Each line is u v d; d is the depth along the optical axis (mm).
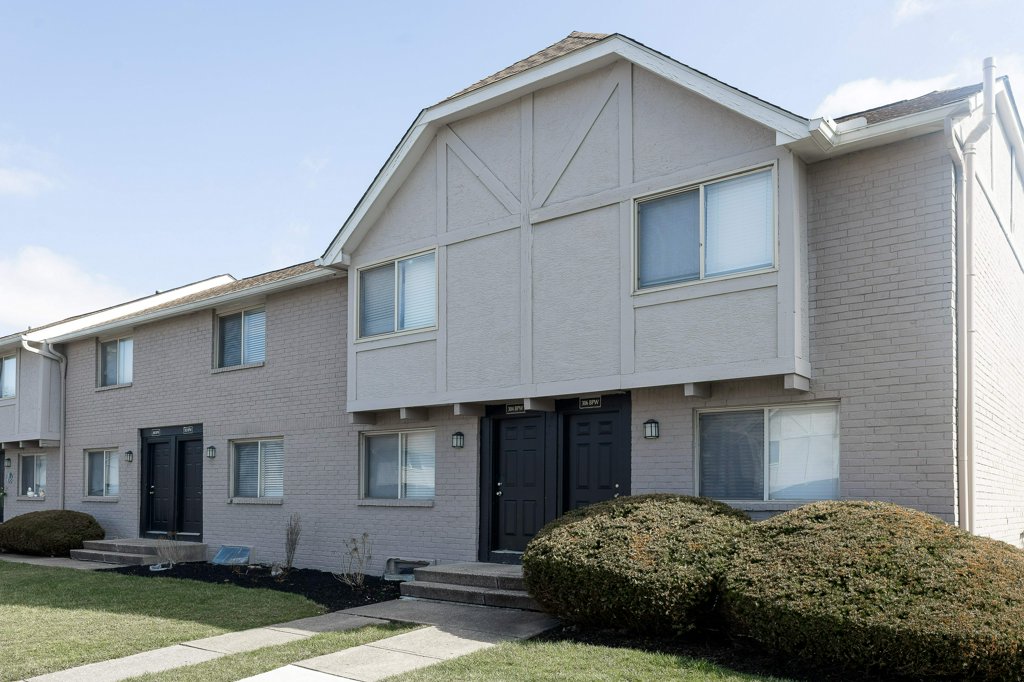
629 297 10461
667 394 10773
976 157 9594
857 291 9398
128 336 20297
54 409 21719
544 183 11531
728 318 9672
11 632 9320
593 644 8062
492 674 7016
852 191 9539
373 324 13781
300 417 15711
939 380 8820
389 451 14398
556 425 12094
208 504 17297
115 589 12469
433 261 12977
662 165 10398
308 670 7527
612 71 11016
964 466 8680
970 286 8977
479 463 12938
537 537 9227
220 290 19875
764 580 7258
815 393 9555
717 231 9953
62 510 19688
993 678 6113
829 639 6602
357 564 14312
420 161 13250
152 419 19047
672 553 8156
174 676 7402
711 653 7570
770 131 9570
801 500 9727
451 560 13055
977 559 6832
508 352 11672
